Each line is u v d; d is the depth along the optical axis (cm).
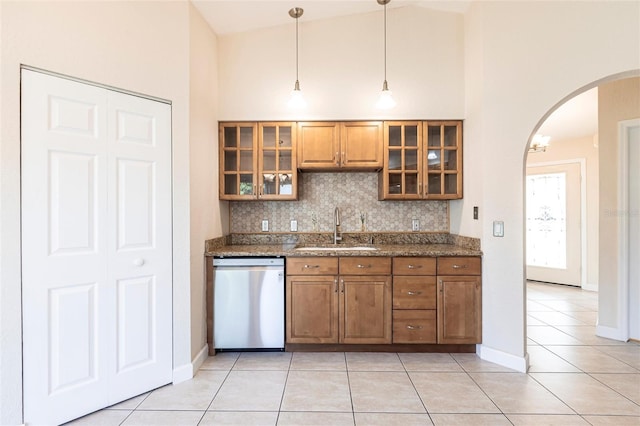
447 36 300
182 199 229
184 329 230
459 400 204
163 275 220
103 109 195
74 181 185
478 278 266
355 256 269
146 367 213
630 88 294
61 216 181
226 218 322
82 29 187
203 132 261
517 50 245
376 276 268
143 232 211
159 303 218
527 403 201
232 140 305
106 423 182
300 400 204
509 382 226
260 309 268
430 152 304
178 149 227
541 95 237
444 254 265
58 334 181
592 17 219
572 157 526
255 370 244
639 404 200
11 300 167
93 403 191
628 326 302
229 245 323
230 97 299
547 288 518
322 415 189
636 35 207
